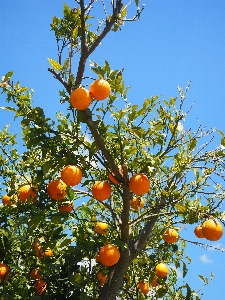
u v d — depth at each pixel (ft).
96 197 6.44
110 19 6.43
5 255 6.79
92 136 6.76
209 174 7.04
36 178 6.90
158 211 7.40
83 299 6.29
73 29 6.87
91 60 6.35
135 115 6.62
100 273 7.16
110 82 6.45
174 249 7.97
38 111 6.52
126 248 6.40
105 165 6.52
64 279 6.83
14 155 7.72
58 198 6.74
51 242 6.70
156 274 7.92
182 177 7.30
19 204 6.97
